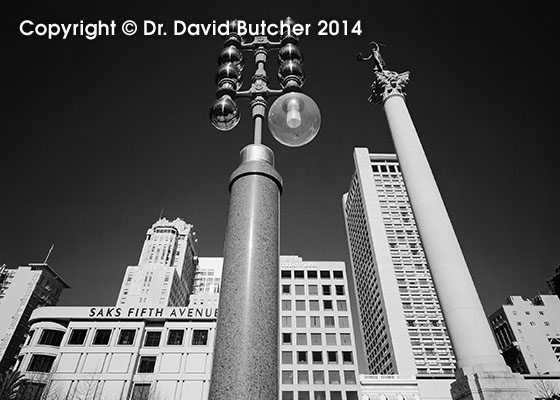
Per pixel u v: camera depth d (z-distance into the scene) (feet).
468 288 56.65
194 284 582.35
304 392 188.96
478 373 48.03
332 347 205.46
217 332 11.93
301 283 233.76
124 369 154.40
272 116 18.38
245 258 13.12
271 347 11.55
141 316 171.94
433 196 67.67
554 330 331.16
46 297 373.40
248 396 10.34
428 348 305.53
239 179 15.46
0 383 142.61
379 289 345.72
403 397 203.31
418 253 363.56
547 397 201.98
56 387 147.23
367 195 408.05
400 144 76.13
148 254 497.05
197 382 152.56
